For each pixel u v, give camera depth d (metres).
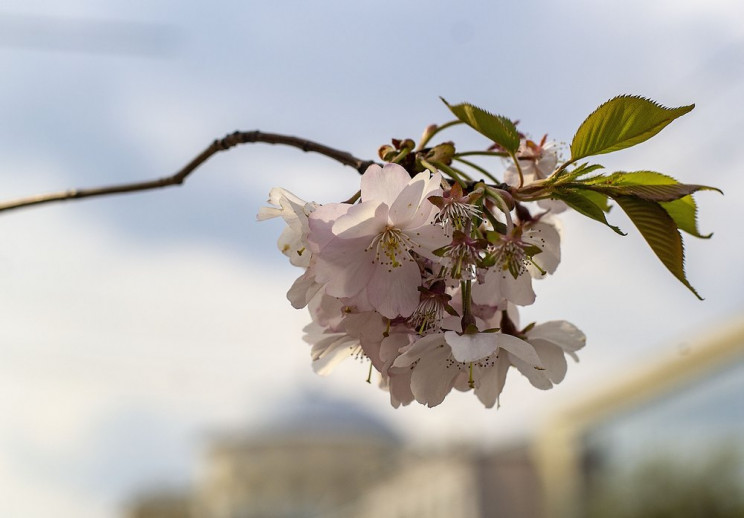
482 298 0.43
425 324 0.42
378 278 0.41
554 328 0.45
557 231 0.45
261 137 0.49
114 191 0.54
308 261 0.42
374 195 0.40
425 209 0.41
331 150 0.46
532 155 0.46
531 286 0.43
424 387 0.43
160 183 0.54
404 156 0.43
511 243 0.40
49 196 0.54
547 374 0.45
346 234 0.40
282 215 0.42
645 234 0.40
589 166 0.41
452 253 0.40
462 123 0.43
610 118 0.40
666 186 0.40
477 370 0.44
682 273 0.39
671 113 0.40
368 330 0.42
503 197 0.40
